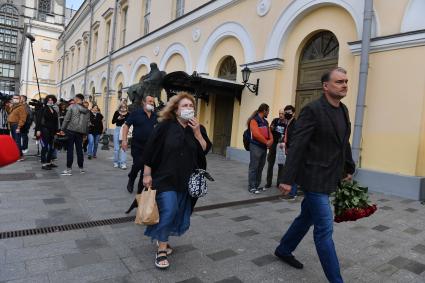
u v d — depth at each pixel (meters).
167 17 17.33
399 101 7.07
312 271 3.35
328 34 9.22
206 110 14.23
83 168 8.94
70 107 7.93
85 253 3.57
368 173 7.38
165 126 3.39
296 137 2.92
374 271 3.40
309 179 2.90
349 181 3.24
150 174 3.38
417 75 6.79
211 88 11.20
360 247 4.01
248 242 4.06
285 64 10.25
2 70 62.03
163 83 13.05
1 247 3.65
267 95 10.55
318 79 9.44
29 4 62.31
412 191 6.60
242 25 11.77
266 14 10.77
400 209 5.76
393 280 3.22
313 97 9.57
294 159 2.89
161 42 17.73
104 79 26.61
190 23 14.95
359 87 7.57
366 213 3.12
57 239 3.93
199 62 14.21
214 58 13.59
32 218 4.64
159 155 3.37
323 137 2.89
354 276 3.28
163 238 3.28
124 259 3.46
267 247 3.92
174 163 3.32
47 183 6.86
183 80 12.35
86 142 11.25
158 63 18.00
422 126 6.73
